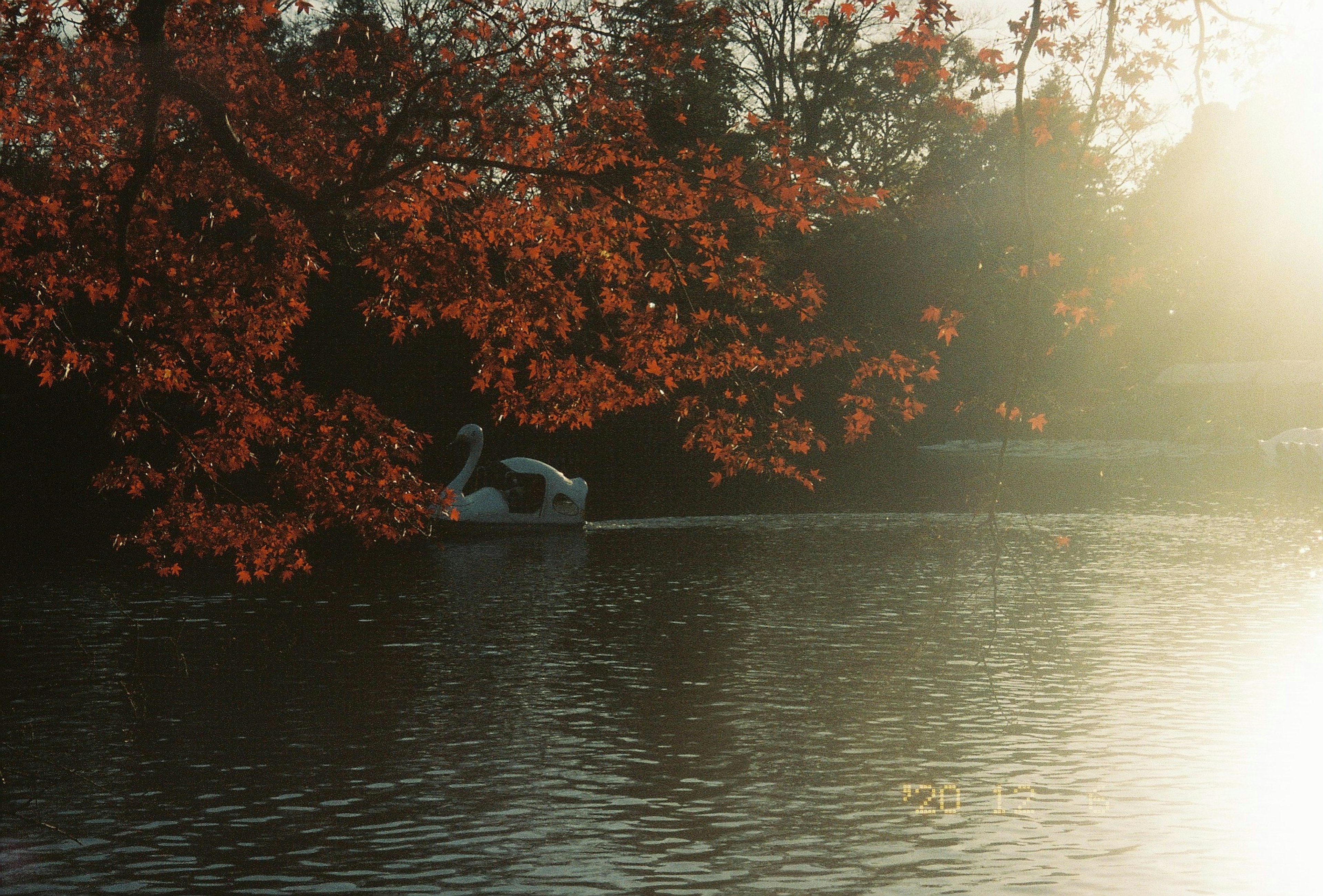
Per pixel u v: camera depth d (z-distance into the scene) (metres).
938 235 52.97
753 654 15.98
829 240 53.78
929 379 11.30
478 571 23.31
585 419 11.70
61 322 15.24
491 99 11.02
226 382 11.84
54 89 10.99
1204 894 8.56
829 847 9.49
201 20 11.01
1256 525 29.08
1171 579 21.42
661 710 13.38
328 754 11.93
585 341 11.94
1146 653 15.66
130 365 11.29
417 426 46.34
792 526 30.17
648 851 9.48
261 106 11.47
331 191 10.70
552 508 29.42
